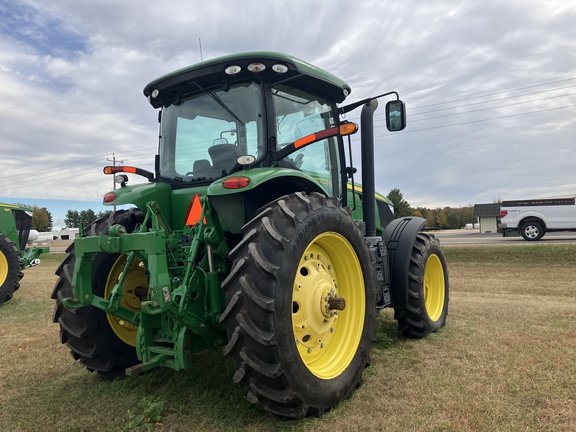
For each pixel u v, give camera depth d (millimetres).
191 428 2479
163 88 3471
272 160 3139
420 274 4168
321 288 2824
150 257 2516
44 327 5195
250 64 3068
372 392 2896
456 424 2371
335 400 2666
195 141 3447
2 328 5152
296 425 2463
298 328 2703
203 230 2832
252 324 2365
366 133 4105
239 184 2619
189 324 2592
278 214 2617
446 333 4277
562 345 3686
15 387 3205
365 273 3139
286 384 2393
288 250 2473
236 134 3252
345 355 2934
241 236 3133
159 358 2674
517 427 2328
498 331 4238
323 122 3836
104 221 3436
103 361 3279
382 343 3920
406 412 2559
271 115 3164
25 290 8695
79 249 2885
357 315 3082
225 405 2754
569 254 11133
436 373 3170
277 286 2391
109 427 2531
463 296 6723
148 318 2736
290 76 3277
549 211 15773
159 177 3637
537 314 4957
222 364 3516
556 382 2885
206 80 3314
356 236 3092
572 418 2408
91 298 2924
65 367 3658
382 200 5160
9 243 7129
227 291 2475
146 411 2566
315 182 3139
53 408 2801
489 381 2957
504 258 11664
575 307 5395
